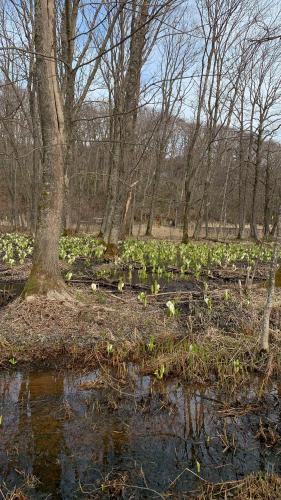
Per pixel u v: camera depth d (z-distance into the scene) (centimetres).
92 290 862
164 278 1094
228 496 316
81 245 1574
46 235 692
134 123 1822
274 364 535
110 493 321
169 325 664
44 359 549
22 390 475
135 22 1239
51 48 645
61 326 626
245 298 758
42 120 664
